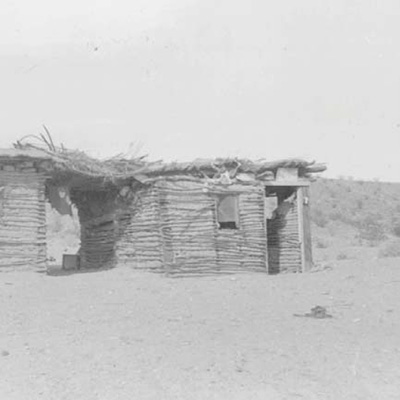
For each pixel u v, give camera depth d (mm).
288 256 22312
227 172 20594
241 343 9719
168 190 19656
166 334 10469
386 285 16781
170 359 8695
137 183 20609
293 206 22406
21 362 8656
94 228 22984
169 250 19422
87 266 23219
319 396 7027
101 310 13133
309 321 11758
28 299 14469
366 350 9234
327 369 8156
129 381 7633
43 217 18922
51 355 9023
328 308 13430
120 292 15844
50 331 10859
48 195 21672
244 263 20453
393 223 50656
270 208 36312
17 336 10453
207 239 19875
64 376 7902
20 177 18578
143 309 13312
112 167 21094
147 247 20234
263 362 8500
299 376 7820
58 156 19578
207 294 15719
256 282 18141
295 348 9344
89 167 20062
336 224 50406
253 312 12922
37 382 7656
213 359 8680
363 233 46188
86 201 23062
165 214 19562
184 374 7918
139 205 20609
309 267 22141
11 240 18297
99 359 8750
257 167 21250
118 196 21516
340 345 9562
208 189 20016
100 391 7246
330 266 22609
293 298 15008
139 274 19359
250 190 20844
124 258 21312
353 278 18500
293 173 21969
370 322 11672
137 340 9984
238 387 7359
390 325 11359
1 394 7207
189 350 9227
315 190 62781
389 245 31797
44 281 17375
